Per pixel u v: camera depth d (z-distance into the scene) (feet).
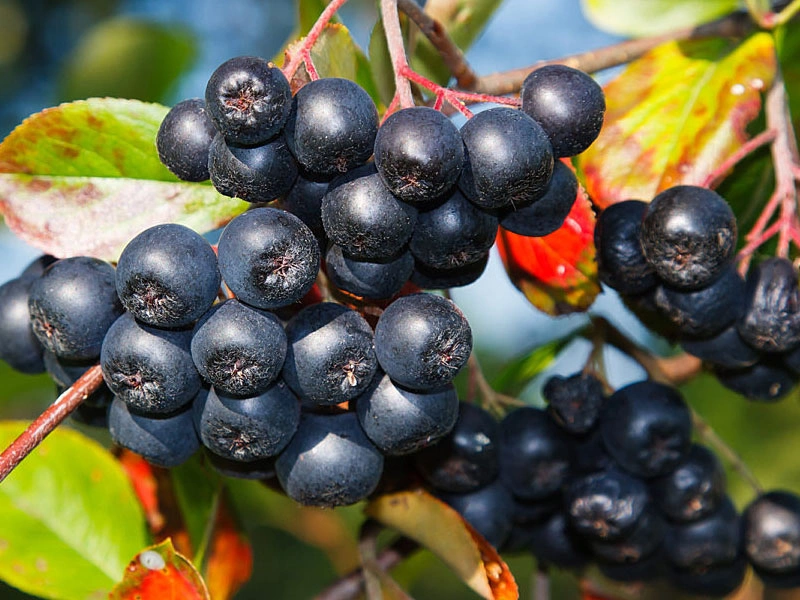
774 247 0.82
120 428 0.66
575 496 0.77
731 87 0.79
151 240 0.61
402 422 0.64
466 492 0.76
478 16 0.84
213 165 0.62
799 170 0.75
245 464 0.68
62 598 0.77
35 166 0.70
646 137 0.78
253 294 0.61
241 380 0.62
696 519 0.78
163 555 0.67
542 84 0.63
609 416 0.76
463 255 0.63
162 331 0.63
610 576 0.82
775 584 0.81
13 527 0.78
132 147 0.71
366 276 0.64
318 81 0.61
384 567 0.81
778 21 0.81
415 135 0.59
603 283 0.74
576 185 0.66
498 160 0.61
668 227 0.68
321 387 0.63
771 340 0.71
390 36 0.66
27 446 0.63
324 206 0.62
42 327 0.65
